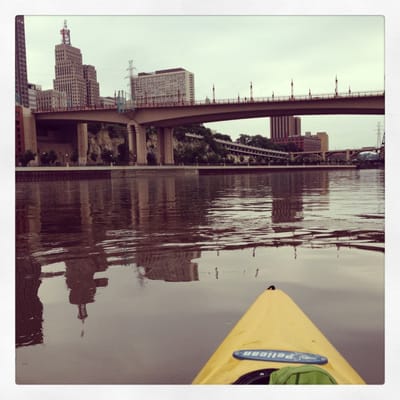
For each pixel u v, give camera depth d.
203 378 3.39
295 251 7.88
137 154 54.50
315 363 3.50
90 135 83.62
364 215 12.38
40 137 69.62
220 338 4.26
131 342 4.21
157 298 5.38
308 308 5.05
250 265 6.92
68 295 5.53
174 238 9.30
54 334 4.41
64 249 8.31
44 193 26.20
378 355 3.98
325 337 4.23
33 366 3.88
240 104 47.28
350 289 5.71
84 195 23.81
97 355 4.00
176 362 3.87
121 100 53.56
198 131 64.31
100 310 5.00
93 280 6.18
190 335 4.34
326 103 43.50
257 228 10.44
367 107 42.69
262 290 5.68
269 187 27.25
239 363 3.53
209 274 6.43
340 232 9.70
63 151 72.69
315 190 22.95
